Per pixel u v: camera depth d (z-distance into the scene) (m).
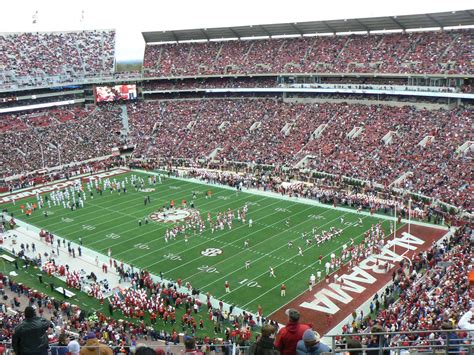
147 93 89.44
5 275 38.38
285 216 48.69
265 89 80.19
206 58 87.69
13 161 67.19
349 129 65.12
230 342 24.86
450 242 38.16
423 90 64.75
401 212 47.53
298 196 54.75
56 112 82.06
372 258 38.44
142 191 59.75
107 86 86.44
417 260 35.59
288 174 60.72
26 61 83.31
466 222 42.34
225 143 71.50
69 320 30.41
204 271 37.47
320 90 74.75
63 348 11.35
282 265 37.91
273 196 55.50
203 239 43.72
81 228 47.94
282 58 80.62
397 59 69.69
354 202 50.75
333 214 48.69
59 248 43.47
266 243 42.16
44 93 82.44
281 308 31.72
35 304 33.44
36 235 46.69
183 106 84.44
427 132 58.62
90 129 78.56
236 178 60.94
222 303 31.45
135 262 39.69
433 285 29.56
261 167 64.00
